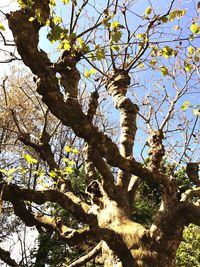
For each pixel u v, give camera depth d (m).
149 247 5.95
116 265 6.08
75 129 5.53
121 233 6.09
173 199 6.26
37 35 5.37
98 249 6.88
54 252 13.12
